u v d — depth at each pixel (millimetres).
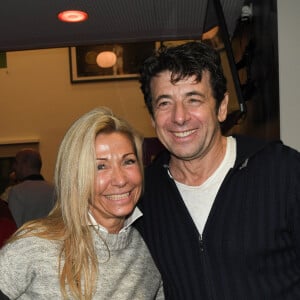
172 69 1447
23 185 3170
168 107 1493
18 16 2947
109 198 1401
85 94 5402
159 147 3439
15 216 3119
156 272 1527
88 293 1324
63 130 5426
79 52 5387
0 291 1306
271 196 1436
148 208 1621
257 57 2467
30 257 1322
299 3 2027
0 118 5477
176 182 1576
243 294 1422
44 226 1392
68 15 2951
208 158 1510
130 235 1514
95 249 1386
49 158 5430
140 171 1482
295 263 1459
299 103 2021
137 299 1409
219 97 1509
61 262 1331
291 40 2029
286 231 1434
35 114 5457
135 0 2734
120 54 5348
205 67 1462
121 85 5355
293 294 1423
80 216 1365
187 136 1478
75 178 1368
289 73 2027
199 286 1488
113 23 3148
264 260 1427
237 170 1484
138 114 5320
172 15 3025
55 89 5438
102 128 1387
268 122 2256
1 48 3656
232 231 1448
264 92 2322
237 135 1604
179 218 1542
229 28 3037
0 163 5422
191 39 3508
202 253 1480
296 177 1422
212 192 1521
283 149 1497
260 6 2359
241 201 1463
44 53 5438
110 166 1390
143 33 3381
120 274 1397
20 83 5469
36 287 1313
